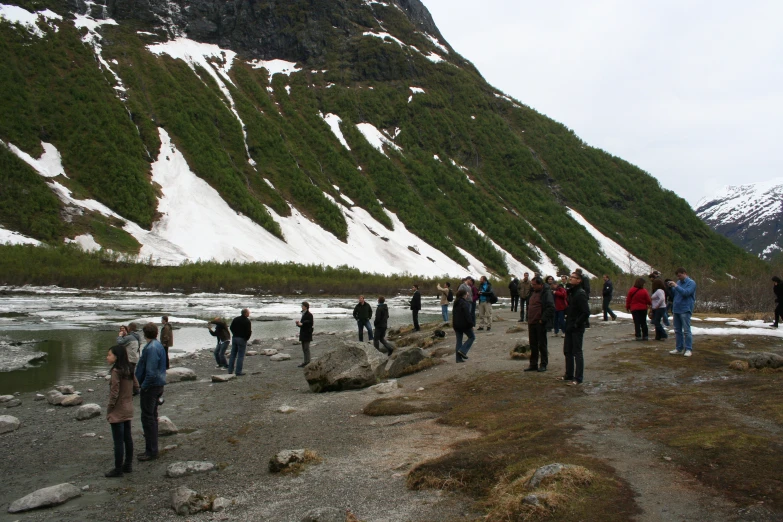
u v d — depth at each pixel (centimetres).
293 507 586
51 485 737
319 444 829
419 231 12038
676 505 484
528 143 17700
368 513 546
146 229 8831
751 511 458
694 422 723
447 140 16312
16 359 1995
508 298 7756
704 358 1188
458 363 1401
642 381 1010
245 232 9575
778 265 5394
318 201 11500
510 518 479
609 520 461
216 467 759
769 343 1408
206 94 13238
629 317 2403
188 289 6875
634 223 15288
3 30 11706
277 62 17238
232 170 11144
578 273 1042
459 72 19475
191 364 1902
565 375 1064
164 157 10838
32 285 6150
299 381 1497
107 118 10644
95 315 3903
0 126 9412
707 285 4384
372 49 17788
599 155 18050
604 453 628
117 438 752
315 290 7750
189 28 16375
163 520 584
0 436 1006
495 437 742
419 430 849
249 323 1647
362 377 1281
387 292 8275
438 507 546
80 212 8369
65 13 14175
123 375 766
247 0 17400
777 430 657
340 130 14988
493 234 12950
